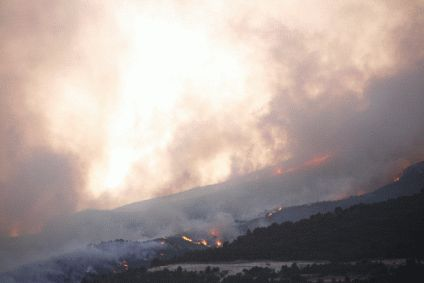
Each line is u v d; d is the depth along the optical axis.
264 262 55.12
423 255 49.94
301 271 49.75
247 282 48.72
